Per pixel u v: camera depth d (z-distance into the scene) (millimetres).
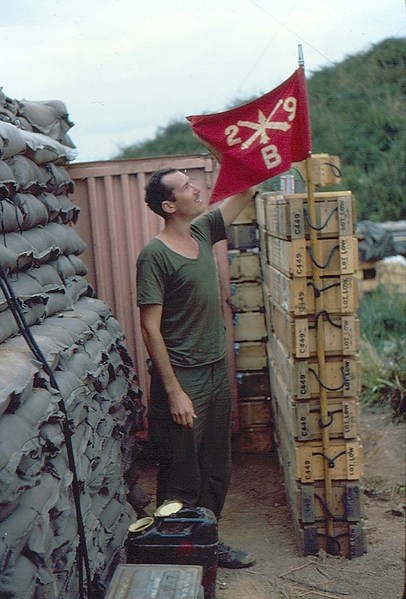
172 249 3994
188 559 3482
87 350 3748
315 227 3881
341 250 3906
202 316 4039
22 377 2664
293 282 3943
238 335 5973
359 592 3838
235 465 5906
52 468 2723
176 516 3592
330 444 4109
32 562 2412
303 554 4223
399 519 4691
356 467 4102
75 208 4973
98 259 5891
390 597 3768
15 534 2318
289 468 4582
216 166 5773
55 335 3428
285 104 3943
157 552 3482
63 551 2697
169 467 4117
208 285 4055
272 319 5125
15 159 3863
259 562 4227
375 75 15812
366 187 13766
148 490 5465
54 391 2854
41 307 3627
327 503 4137
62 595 2688
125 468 4234
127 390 4391
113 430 3979
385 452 5879
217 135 4027
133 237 5898
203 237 4199
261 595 3873
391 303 8953
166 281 3975
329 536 4172
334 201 3891
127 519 3824
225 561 4148
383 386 6922
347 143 14656
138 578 3092
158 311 3941
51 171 4488
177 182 3967
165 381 3961
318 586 3916
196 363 4043
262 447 6121
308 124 3900
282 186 4508
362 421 6539
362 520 4152
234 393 6039
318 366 4027
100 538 3299
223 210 4355
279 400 4906
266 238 5199
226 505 5148
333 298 3963
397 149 14188
